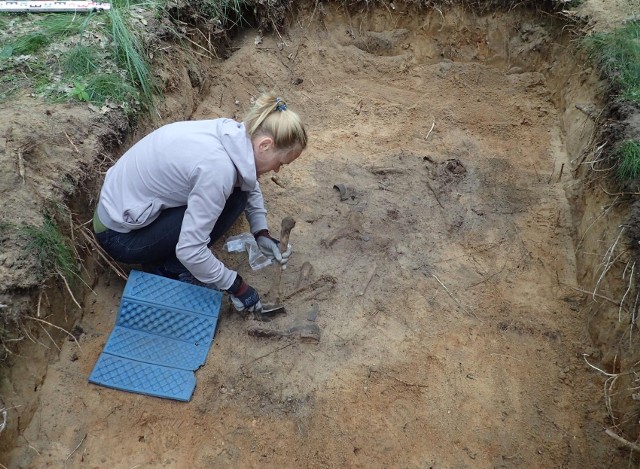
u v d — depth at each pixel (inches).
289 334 99.8
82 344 95.4
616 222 106.9
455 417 91.3
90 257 102.4
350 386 94.1
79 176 101.3
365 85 164.7
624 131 116.0
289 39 169.6
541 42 165.0
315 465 84.6
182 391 90.6
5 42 122.5
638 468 84.1
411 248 118.6
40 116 105.3
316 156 140.9
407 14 172.6
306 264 112.2
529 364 99.4
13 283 83.7
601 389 95.7
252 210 106.7
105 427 86.3
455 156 142.8
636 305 93.8
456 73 168.7
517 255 119.0
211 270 90.1
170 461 83.8
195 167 84.4
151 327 96.7
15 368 82.7
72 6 136.1
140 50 127.1
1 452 77.7
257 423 88.6
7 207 90.8
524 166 140.9
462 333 103.3
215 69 158.1
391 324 104.0
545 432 90.3
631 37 140.3
